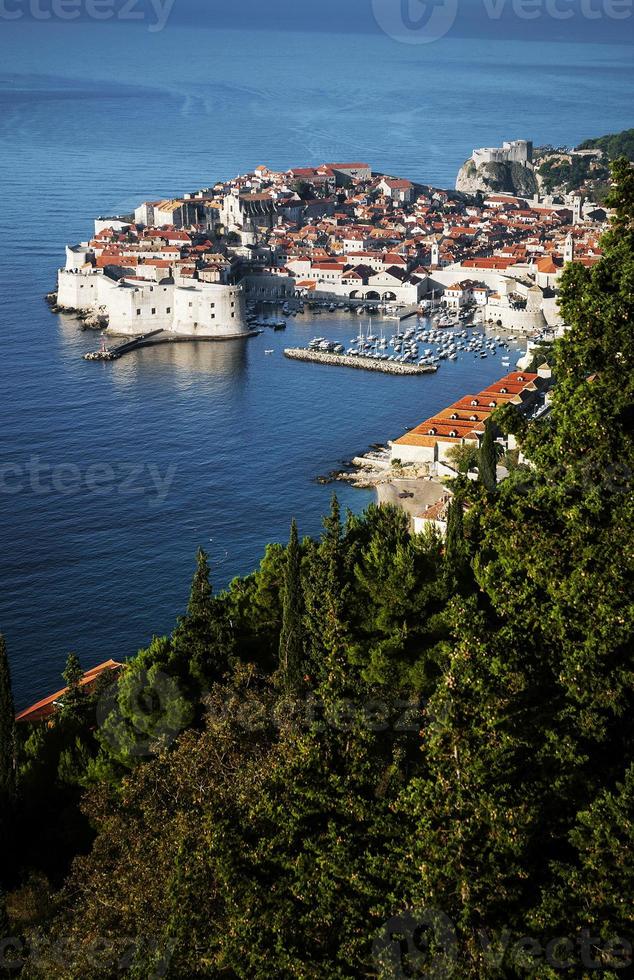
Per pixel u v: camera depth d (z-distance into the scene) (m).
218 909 59.88
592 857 50.88
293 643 78.44
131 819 69.88
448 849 52.28
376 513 96.25
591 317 59.91
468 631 56.12
